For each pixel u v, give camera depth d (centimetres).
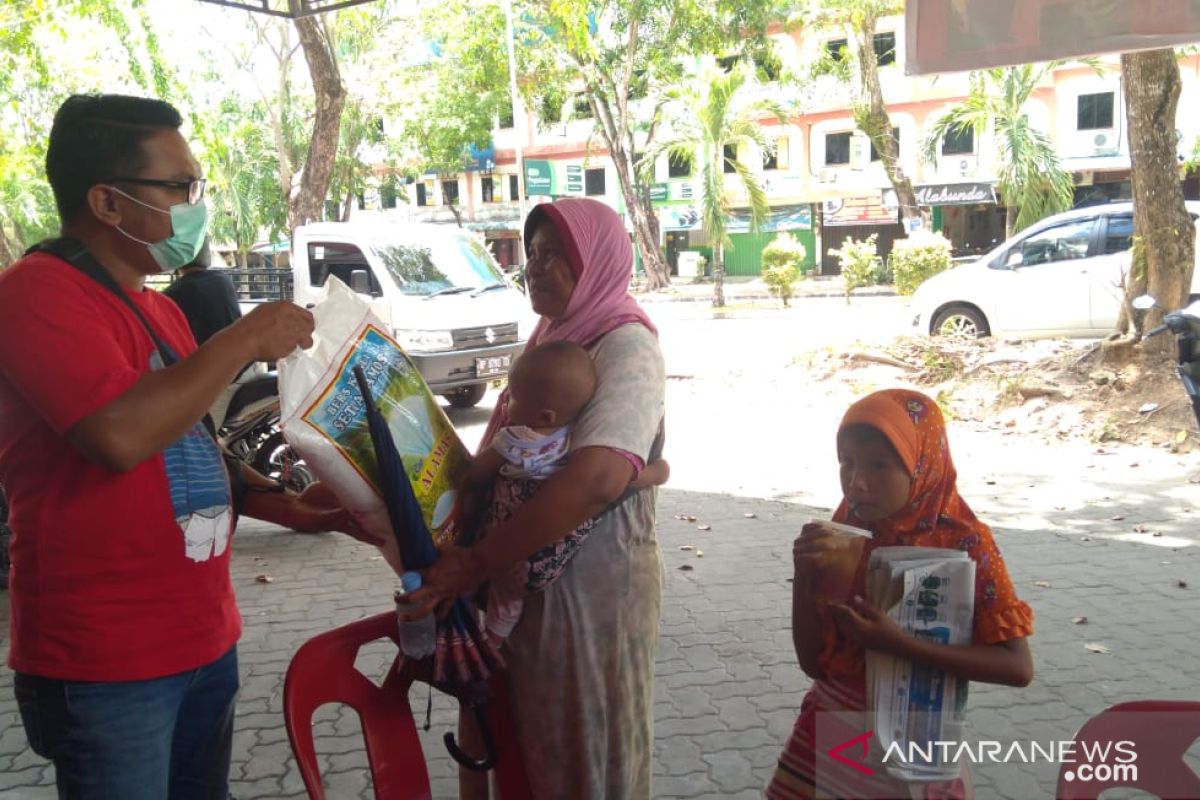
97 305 176
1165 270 787
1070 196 2069
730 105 2203
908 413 162
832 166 2992
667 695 366
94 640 176
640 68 2455
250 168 2883
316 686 202
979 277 1118
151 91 1100
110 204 180
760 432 849
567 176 3128
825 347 1088
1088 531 553
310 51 1191
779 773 174
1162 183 778
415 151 3088
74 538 175
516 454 191
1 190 1833
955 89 2725
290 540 603
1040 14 331
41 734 184
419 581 185
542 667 204
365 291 948
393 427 188
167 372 169
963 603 155
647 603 213
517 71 2466
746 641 414
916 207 2327
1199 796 158
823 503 634
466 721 231
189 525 187
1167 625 416
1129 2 316
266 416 588
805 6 2439
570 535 197
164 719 187
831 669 167
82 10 1005
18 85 1035
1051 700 342
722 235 2212
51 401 164
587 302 204
